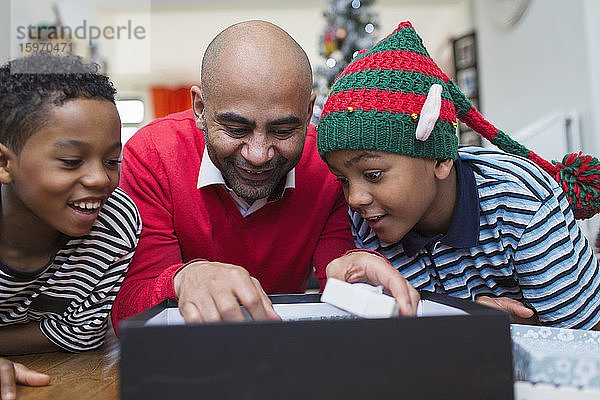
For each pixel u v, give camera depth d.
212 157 0.82
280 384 0.38
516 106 3.08
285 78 0.73
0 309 0.75
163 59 4.70
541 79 2.72
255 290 0.53
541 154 2.54
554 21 2.53
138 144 0.99
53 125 0.59
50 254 0.73
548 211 0.80
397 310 0.45
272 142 0.76
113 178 0.65
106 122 0.61
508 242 0.83
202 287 0.55
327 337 0.39
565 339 0.58
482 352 0.40
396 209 0.74
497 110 3.39
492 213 0.83
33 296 0.74
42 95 0.59
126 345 0.38
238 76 0.73
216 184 0.94
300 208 0.98
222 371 0.38
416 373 0.39
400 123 0.71
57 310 0.77
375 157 0.71
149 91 4.75
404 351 0.39
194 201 0.96
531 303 0.83
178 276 0.64
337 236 0.99
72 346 0.75
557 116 2.36
